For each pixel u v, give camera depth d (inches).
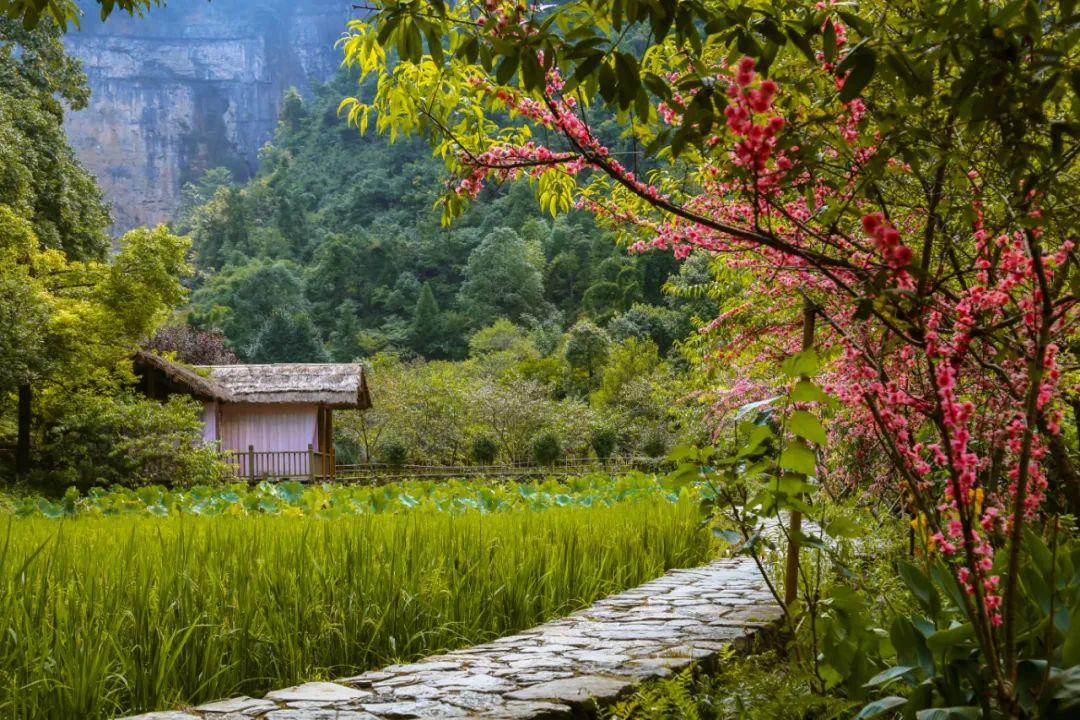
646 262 3078.2
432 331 3523.6
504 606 209.5
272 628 170.9
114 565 175.0
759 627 185.8
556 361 2027.6
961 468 89.3
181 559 185.5
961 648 102.2
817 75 115.6
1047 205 100.0
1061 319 108.7
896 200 126.8
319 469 1100.5
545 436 1249.4
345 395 1073.5
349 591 187.3
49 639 140.5
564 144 142.6
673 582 250.4
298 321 2965.1
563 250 3878.0
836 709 117.9
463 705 132.0
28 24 139.2
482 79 127.6
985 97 94.5
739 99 84.6
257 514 356.2
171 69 6392.7
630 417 1425.9
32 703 132.7
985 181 115.0
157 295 840.3
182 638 158.9
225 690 158.9
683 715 122.2
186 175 6274.6
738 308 179.5
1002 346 104.3
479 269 3673.7
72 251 1127.6
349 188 4726.9
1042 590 103.1
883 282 85.1
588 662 157.3
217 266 4311.0
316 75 6678.2
